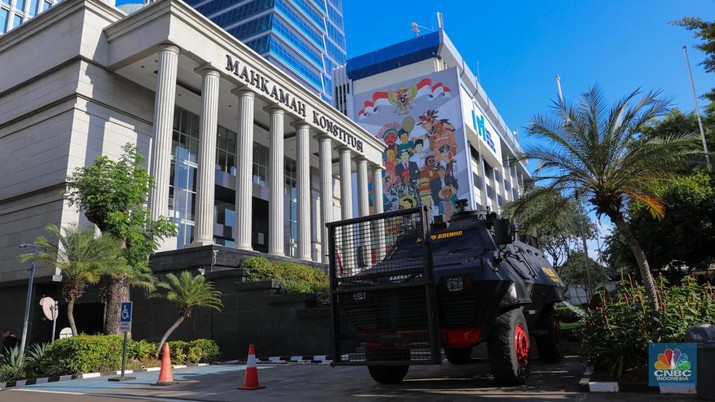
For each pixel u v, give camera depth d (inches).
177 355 615.8
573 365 423.8
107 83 988.6
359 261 311.4
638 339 303.0
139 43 942.4
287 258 987.3
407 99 2992.1
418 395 292.2
